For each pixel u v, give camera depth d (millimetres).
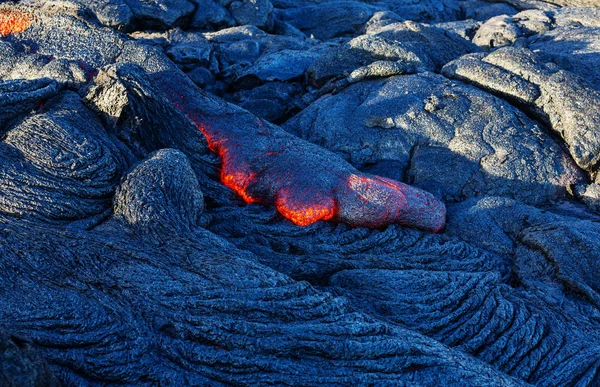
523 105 11617
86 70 10023
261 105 12836
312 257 8234
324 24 19969
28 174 7477
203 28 16359
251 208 9125
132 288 6109
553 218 9516
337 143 11430
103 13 14398
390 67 12211
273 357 5707
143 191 7531
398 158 11109
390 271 7871
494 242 9297
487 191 10539
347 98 12109
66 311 5668
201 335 5727
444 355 6051
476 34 15969
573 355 7012
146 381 5398
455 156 10898
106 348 5473
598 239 8742
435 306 7324
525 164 10672
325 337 5922
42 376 4730
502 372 6215
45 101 9164
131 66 9289
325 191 9141
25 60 10391
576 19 16203
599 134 10773
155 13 15242
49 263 6258
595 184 10609
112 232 7129
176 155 8258
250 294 6230
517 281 8766
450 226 9602
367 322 6223
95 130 8625
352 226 9148
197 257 6777
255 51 14883
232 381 5512
